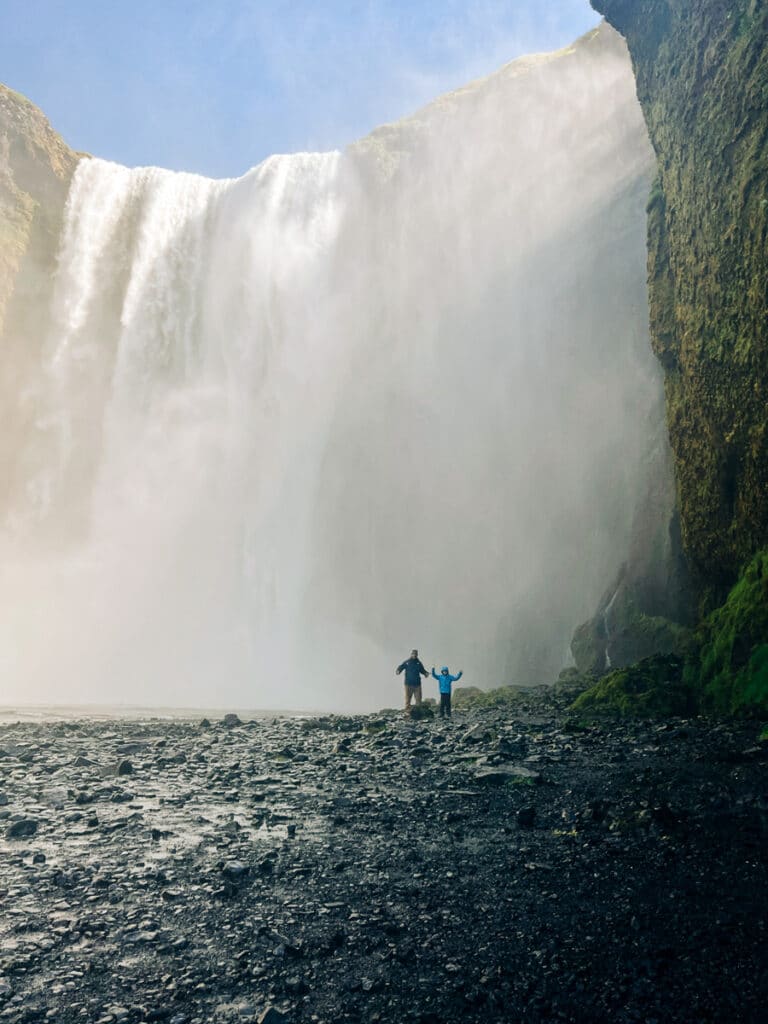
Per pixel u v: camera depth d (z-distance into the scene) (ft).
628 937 13.76
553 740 38.50
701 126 59.31
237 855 19.27
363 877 17.56
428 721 55.36
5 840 20.66
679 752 32.12
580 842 19.83
